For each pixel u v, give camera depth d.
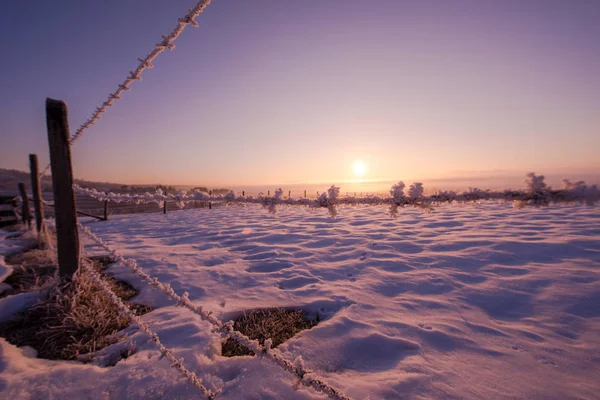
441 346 2.43
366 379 2.09
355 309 3.09
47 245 5.54
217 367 2.20
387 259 4.68
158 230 8.73
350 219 9.09
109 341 2.57
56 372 2.11
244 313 3.03
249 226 8.77
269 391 1.95
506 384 2.01
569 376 2.06
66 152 3.04
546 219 7.44
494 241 5.29
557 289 3.32
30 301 3.10
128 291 3.70
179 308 3.20
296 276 4.14
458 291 3.43
